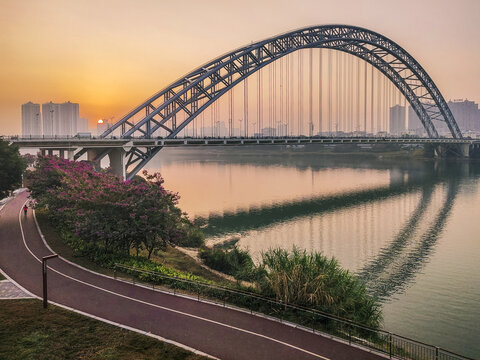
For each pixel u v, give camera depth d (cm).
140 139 7431
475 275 4394
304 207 8450
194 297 2639
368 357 1934
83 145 6675
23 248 3684
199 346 2000
